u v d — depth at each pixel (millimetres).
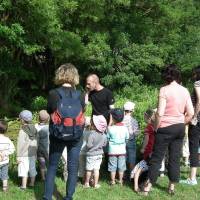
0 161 6664
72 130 5883
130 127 7492
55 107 5910
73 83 6109
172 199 6668
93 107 7352
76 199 6508
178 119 6520
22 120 6852
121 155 7164
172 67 6613
